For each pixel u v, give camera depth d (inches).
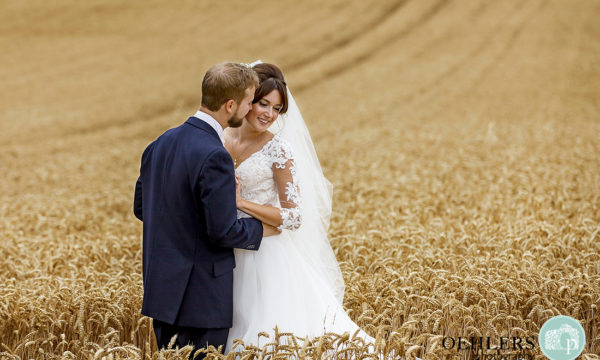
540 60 1540.4
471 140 739.4
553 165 517.3
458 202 395.5
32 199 518.0
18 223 400.8
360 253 271.3
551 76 1380.4
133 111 1103.6
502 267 224.7
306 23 1884.8
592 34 1787.6
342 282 205.3
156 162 162.6
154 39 1707.7
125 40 1697.8
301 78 1402.6
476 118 980.6
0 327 193.3
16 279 267.4
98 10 1971.0
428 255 243.4
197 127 159.6
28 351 178.1
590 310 196.1
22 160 767.7
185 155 156.0
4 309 197.5
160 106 1146.7
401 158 613.9
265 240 178.2
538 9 2074.3
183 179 155.6
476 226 307.0
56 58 1518.2
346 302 205.0
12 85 1284.4
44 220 387.5
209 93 157.8
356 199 424.5
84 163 743.1
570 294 195.5
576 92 1219.9
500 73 1430.9
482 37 1792.6
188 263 158.4
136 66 1455.5
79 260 287.3
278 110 172.9
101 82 1317.7
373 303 194.7
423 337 160.2
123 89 1262.3
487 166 548.7
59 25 1815.9
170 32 1777.8
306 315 178.2
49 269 266.7
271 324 172.4
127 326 197.8
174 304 157.5
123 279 240.7
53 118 1041.5
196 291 159.2
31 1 2037.4
